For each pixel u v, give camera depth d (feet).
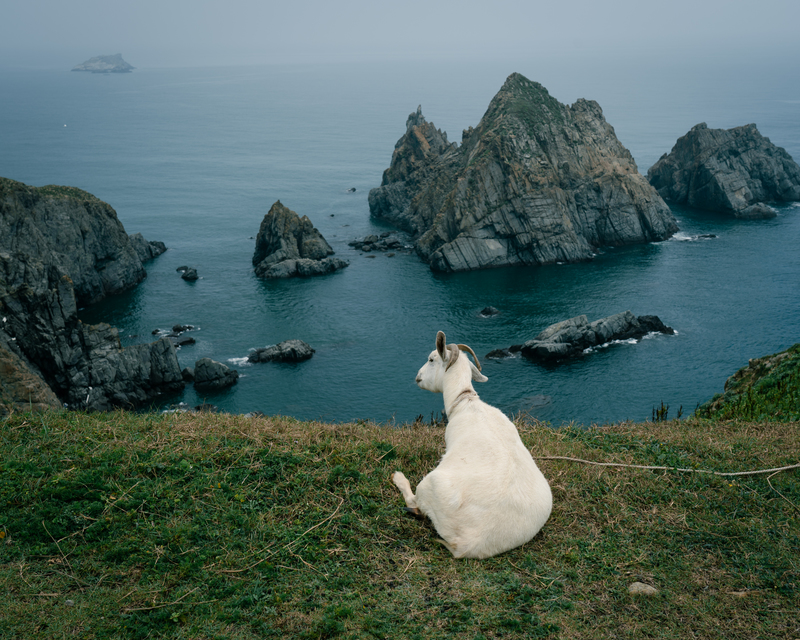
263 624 18.93
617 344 221.25
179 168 646.33
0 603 19.72
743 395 46.73
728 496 27.43
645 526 24.94
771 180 444.96
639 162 598.75
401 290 285.84
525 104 400.47
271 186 552.41
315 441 31.42
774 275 295.28
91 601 20.02
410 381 196.85
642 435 36.17
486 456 23.70
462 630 18.85
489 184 330.54
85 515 24.13
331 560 22.26
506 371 200.85
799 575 21.88
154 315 254.06
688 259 325.21
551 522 25.16
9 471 26.66
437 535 24.00
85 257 262.47
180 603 19.86
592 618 19.71
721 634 19.11
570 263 327.06
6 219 237.86
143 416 36.04
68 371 172.45
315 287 289.33
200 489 26.04
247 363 209.56
